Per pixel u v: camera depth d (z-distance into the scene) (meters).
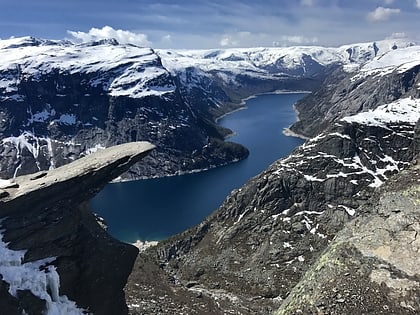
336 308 52.19
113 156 43.22
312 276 58.41
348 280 54.91
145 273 77.38
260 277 130.88
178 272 146.12
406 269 54.09
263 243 145.62
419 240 57.06
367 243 59.25
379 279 53.81
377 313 50.50
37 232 39.19
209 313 67.06
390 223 60.94
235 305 81.88
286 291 121.25
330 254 60.44
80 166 42.56
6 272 37.12
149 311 60.78
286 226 148.38
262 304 98.81
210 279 136.12
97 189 42.03
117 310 44.34
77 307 40.19
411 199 63.84
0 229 38.09
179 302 68.50
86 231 42.59
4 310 35.69
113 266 43.88
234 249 148.38
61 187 40.31
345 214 144.50
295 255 136.75
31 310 36.81
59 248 39.91
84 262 41.53
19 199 38.59
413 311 49.72
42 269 38.59
